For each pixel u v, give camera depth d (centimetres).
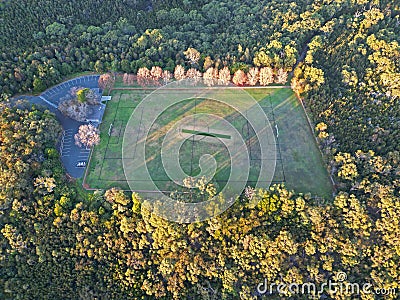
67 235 7888
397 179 8175
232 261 7575
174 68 10756
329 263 7319
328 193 8469
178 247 7638
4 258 7744
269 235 7650
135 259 7675
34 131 8819
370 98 9675
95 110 10000
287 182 8656
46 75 10281
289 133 9588
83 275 7712
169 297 7512
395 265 7262
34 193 8144
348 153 8619
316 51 10825
